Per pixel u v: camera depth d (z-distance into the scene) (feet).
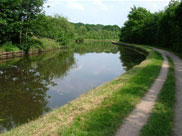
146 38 186.50
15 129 21.08
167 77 36.50
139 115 19.34
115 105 22.12
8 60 80.53
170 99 23.58
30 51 107.24
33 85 43.70
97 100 24.43
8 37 104.63
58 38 169.99
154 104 22.39
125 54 121.49
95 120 18.28
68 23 211.61
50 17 180.96
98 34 445.37
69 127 16.96
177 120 17.87
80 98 28.07
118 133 15.62
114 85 32.12
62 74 56.75
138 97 24.94
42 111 29.17
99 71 63.26
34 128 18.57
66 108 23.47
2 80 47.19
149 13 201.05
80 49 161.17
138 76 37.01
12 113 28.40
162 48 126.41
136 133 15.60
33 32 113.60
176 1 132.67
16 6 96.17
